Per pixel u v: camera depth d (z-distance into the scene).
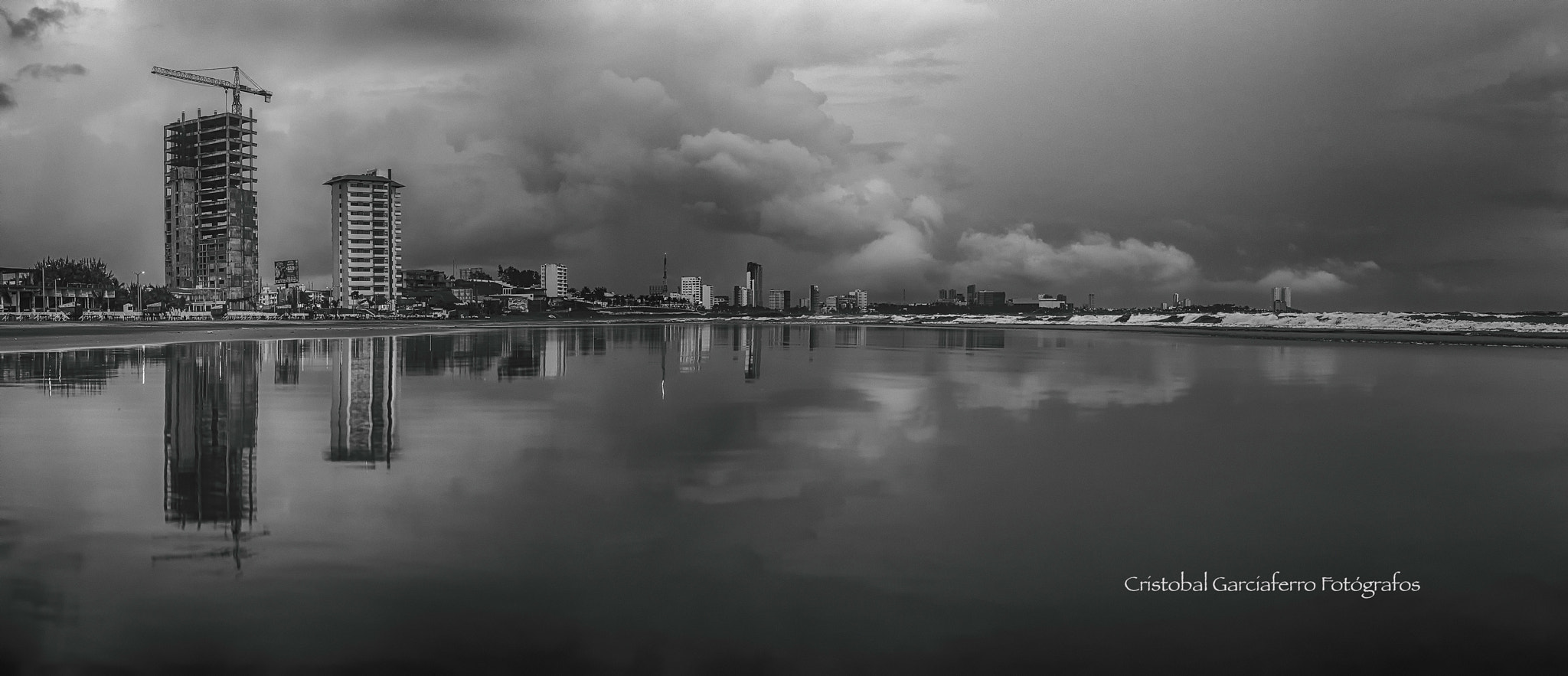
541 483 14.09
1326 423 22.42
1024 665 7.10
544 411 24.73
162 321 152.00
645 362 49.34
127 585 8.80
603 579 9.09
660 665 7.04
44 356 49.53
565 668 6.98
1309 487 13.98
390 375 38.00
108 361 45.91
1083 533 11.02
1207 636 7.71
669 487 13.80
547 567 9.45
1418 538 10.80
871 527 11.23
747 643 7.48
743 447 18.03
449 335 97.75
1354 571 9.49
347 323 144.38
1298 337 92.25
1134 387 32.88
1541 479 14.68
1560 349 63.94
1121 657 7.27
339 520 11.49
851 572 9.38
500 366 45.03
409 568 9.39
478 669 6.95
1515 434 20.28
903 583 9.01
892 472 15.16
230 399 27.66
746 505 12.57
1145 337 101.25
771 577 9.19
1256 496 13.29
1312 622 8.07
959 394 30.42
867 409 25.56
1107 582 9.12
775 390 31.98
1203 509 12.38
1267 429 21.19
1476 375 38.59
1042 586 8.98
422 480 14.30
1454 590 8.88
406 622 7.89
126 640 7.47
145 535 10.67
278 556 9.83
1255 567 9.66
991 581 9.12
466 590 8.71
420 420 22.61
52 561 9.57
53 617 7.95
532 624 7.87
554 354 58.44
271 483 13.99
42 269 199.38
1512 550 10.27
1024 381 35.88
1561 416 23.88
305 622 7.87
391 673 6.88
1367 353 59.03
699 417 23.31
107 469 15.19
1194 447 18.17
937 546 10.38
